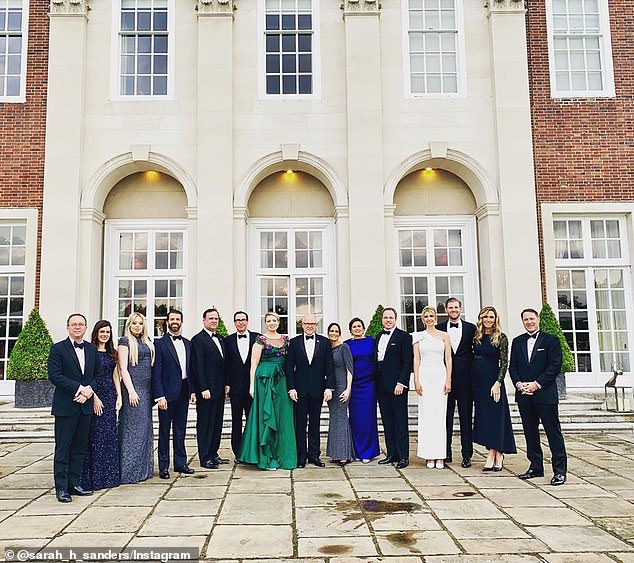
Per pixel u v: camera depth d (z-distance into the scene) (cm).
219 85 1173
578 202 1188
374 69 1180
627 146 1205
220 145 1159
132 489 625
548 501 571
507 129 1174
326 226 1249
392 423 750
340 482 652
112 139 1178
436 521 510
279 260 1244
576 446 843
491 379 703
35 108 1188
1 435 904
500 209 1163
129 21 1231
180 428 710
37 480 667
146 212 1241
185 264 1228
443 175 1257
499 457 707
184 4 1219
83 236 1158
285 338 752
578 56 1251
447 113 1193
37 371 1025
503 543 455
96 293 1184
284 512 538
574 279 1208
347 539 466
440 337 736
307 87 1223
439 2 1244
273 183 1252
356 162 1159
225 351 766
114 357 644
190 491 616
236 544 455
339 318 1146
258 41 1208
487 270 1184
